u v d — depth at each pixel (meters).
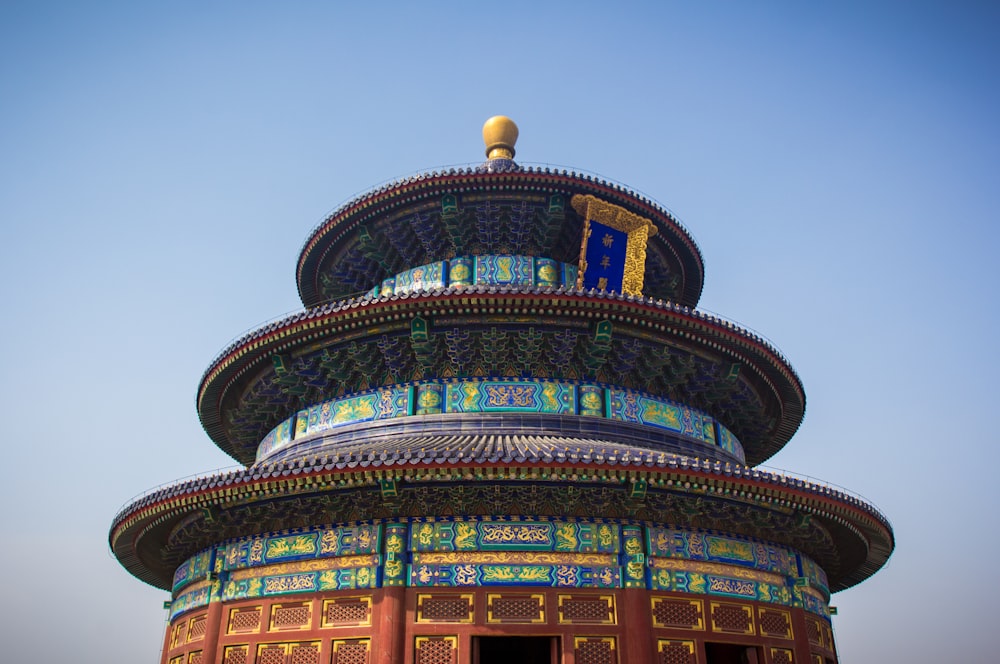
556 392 32.56
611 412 32.72
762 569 30.05
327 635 26.58
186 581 33.06
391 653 25.28
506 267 39.28
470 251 40.19
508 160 42.78
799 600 31.00
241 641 28.36
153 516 30.69
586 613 26.20
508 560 26.58
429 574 26.45
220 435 43.53
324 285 44.75
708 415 37.31
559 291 30.78
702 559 28.42
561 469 25.30
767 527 30.50
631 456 25.64
